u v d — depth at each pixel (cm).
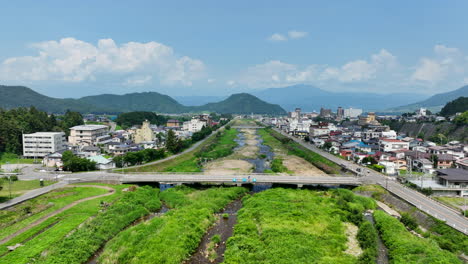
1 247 4650
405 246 4866
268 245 4969
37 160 12069
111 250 4759
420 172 10275
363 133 18662
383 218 6109
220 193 7881
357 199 7356
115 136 17362
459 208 6450
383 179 9094
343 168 11225
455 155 11706
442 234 5384
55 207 6438
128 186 8381
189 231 5481
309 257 4584
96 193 7569
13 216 5875
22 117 14512
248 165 12106
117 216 6031
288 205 6838
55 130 15712
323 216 6231
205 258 4788
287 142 18975
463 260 4575
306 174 10638
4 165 11056
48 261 4297
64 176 9225
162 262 4453
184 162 12550
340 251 4872
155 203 7081
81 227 5438
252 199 7431
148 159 12156
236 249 4862
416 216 6256
